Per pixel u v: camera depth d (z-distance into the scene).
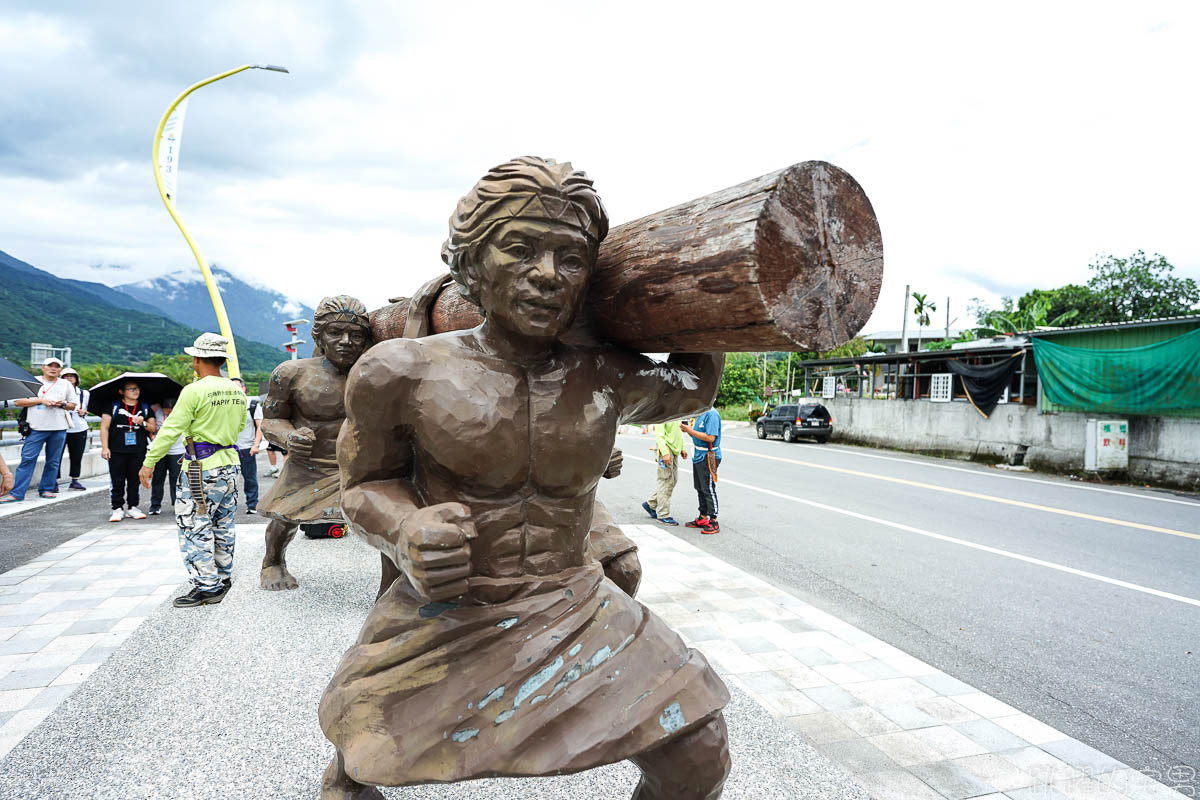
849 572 5.62
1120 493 10.03
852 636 4.06
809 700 3.25
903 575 5.54
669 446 7.51
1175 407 10.70
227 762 2.06
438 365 1.43
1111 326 12.38
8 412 13.89
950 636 4.19
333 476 3.82
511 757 1.25
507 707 1.30
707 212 1.29
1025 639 4.14
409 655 1.41
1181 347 10.55
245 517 7.53
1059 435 12.66
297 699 2.46
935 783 2.57
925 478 11.42
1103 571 5.67
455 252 1.44
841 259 1.32
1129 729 3.06
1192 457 10.63
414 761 1.28
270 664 2.75
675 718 1.28
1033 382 14.25
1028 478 11.66
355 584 3.94
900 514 8.14
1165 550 6.40
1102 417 12.05
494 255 1.34
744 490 10.00
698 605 4.59
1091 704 3.29
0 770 2.27
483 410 1.40
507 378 1.45
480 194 1.36
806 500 9.12
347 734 1.38
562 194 1.33
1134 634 4.23
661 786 1.37
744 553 6.24
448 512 1.27
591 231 1.38
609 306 1.51
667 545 6.29
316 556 4.67
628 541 2.02
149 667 3.23
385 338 3.92
